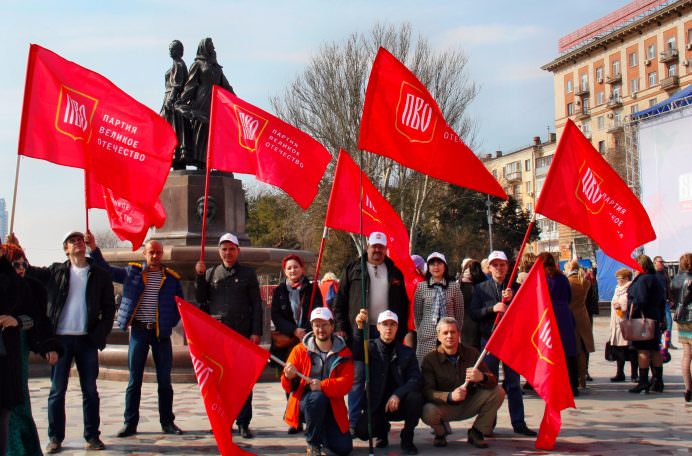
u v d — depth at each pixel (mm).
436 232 49250
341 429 6844
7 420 6070
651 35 66312
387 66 7289
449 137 7285
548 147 83750
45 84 7273
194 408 9336
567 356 10164
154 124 7543
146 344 7734
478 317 8078
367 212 8273
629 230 7328
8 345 5977
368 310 7629
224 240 7848
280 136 8016
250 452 6980
